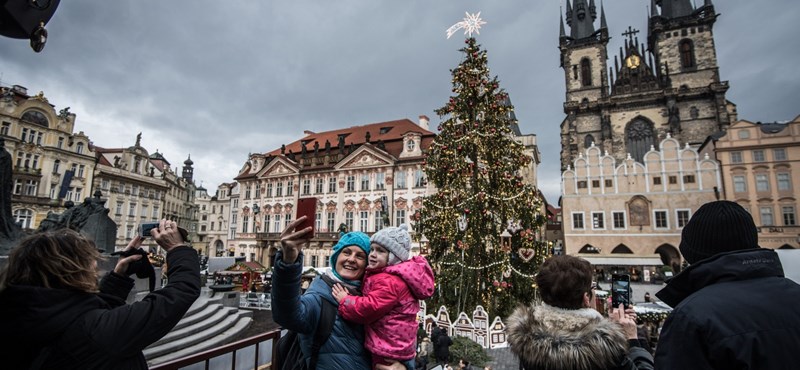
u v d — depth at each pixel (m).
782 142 42.69
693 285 2.62
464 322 16.69
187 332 12.09
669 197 44.56
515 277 17.69
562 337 2.78
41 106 56.03
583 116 69.56
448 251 19.09
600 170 47.44
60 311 2.06
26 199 52.84
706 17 65.38
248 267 32.56
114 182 66.56
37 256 2.16
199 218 106.19
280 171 53.19
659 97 63.69
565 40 76.81
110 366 2.13
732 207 2.63
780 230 41.44
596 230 46.41
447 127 19.47
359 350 3.00
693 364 2.23
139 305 2.33
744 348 2.09
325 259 46.22
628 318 3.38
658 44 68.44
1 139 10.42
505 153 18.67
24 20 3.08
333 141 54.47
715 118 61.12
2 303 2.00
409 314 3.10
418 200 43.06
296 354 3.24
